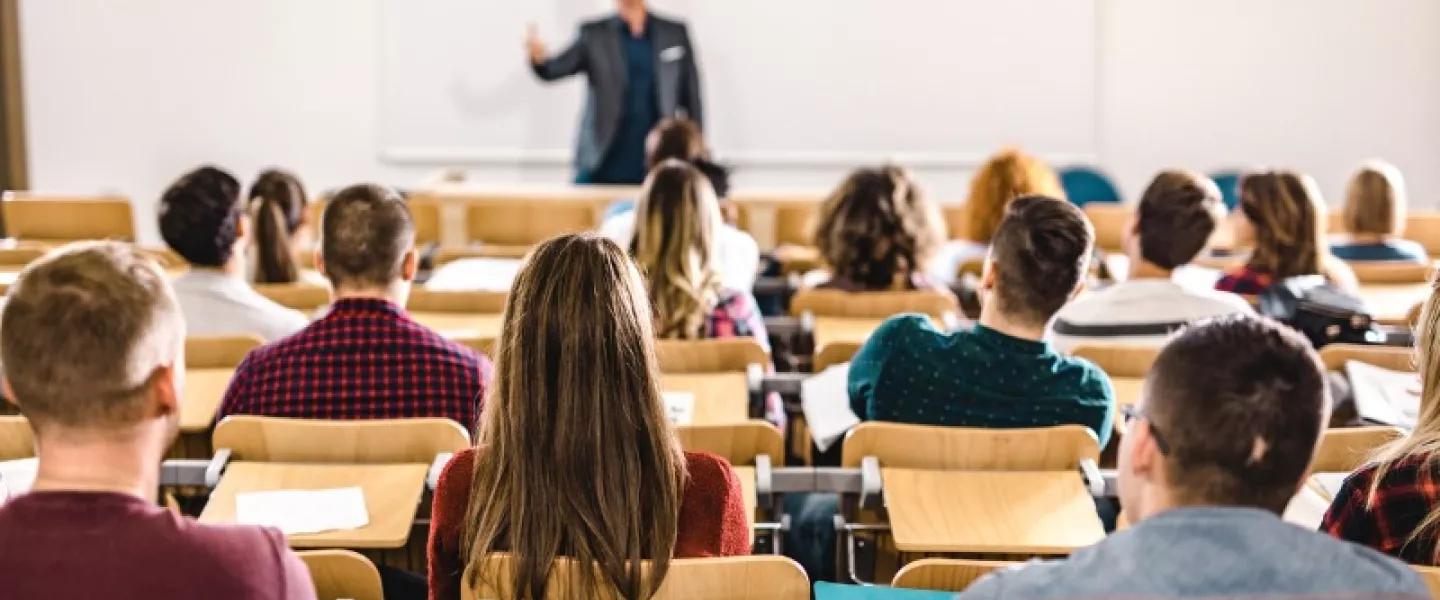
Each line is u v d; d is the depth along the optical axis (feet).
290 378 8.66
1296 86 25.99
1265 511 4.59
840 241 12.91
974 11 25.75
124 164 26.22
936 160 26.17
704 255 10.86
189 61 25.98
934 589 6.27
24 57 25.89
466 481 6.10
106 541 4.64
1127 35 25.88
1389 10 25.72
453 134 26.18
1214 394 4.53
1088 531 7.36
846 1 25.75
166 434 4.93
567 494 5.78
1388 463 6.58
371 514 7.42
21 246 16.29
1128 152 26.18
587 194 20.70
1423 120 25.96
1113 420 8.95
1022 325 8.52
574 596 5.78
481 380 8.83
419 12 25.81
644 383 5.91
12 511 4.66
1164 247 10.78
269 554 4.81
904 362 8.61
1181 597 4.47
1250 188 12.57
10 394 4.74
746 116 26.07
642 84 23.31
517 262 14.76
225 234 11.03
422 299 12.91
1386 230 15.11
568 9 25.76
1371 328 11.58
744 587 5.81
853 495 8.76
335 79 26.05
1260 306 11.93
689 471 6.06
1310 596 4.44
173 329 4.88
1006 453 7.97
